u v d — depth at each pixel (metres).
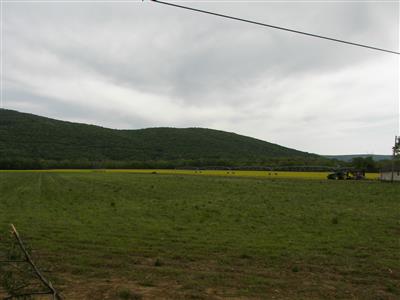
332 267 9.16
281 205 22.48
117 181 47.75
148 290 7.30
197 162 115.81
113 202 23.17
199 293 7.16
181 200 25.03
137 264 9.24
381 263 9.53
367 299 7.00
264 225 15.32
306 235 13.22
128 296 6.86
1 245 10.95
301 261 9.70
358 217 17.61
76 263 9.18
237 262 9.55
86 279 7.93
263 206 21.78
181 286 7.56
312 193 31.52
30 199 25.41
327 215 18.27
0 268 4.45
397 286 7.77
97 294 7.00
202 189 35.03
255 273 8.59
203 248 11.04
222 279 8.06
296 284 7.82
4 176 61.72
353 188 37.78
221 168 100.12
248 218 17.16
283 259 9.88
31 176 62.19
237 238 12.58
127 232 13.42
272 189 35.75
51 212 18.92
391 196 28.95
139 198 26.36
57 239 12.09
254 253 10.49
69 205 22.03
